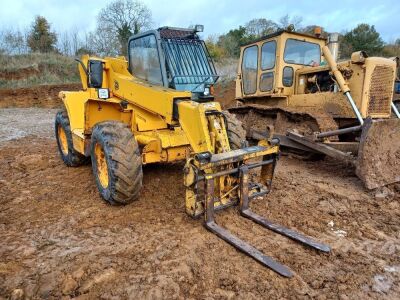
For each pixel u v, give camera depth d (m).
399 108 7.97
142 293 2.55
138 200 4.28
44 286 2.66
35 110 18.30
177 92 3.96
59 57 27.66
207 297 2.51
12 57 25.95
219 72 22.19
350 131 5.06
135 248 3.17
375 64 5.79
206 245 3.20
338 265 2.95
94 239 3.37
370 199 4.50
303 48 7.38
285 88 7.21
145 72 4.80
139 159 3.90
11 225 3.72
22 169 5.97
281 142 6.50
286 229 3.46
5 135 9.87
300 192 4.70
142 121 4.53
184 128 3.79
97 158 4.36
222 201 3.69
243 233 3.44
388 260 3.06
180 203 4.16
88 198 4.45
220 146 3.59
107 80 5.30
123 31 33.75
